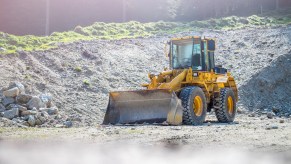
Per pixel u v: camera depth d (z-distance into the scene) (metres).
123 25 53.88
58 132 17.83
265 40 44.84
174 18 75.88
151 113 21.56
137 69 37.41
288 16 61.50
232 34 48.34
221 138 14.16
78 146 12.92
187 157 10.39
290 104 34.00
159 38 46.50
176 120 20.77
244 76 37.44
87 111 27.98
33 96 25.69
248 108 33.03
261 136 14.55
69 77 32.59
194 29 51.91
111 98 22.25
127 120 22.00
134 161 10.01
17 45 39.66
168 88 21.81
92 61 36.44
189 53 24.00
